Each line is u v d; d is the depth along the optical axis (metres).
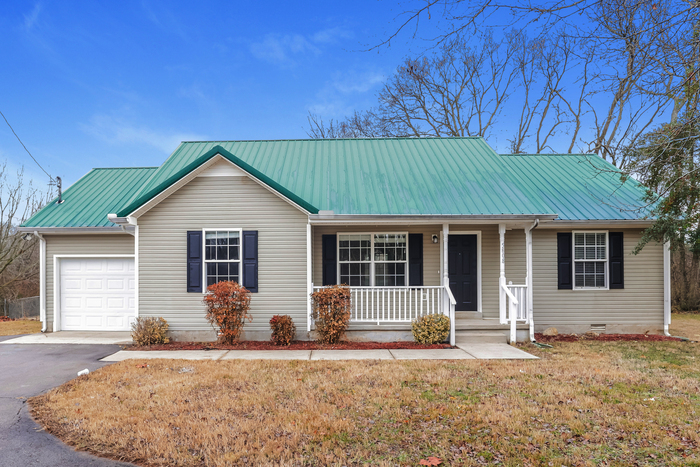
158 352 9.12
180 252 10.33
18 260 23.17
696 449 4.43
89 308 12.13
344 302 9.88
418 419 5.22
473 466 4.09
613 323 11.59
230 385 6.56
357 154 13.47
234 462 4.18
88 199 12.97
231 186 10.37
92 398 5.99
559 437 4.71
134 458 4.33
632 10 6.36
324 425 4.99
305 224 10.34
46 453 4.45
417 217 10.02
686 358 8.64
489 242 11.54
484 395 6.11
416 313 10.30
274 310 10.27
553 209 11.41
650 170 9.01
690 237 11.06
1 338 11.02
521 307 10.66
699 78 6.82
